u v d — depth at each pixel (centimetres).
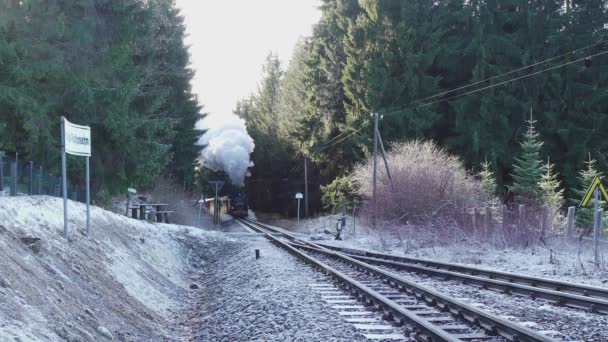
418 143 4019
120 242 1636
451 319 1007
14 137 2050
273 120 8306
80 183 2330
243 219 6456
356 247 3025
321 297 1232
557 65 4475
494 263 1986
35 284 852
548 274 1661
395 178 3544
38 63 2005
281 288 1344
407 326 930
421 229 2892
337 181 5116
